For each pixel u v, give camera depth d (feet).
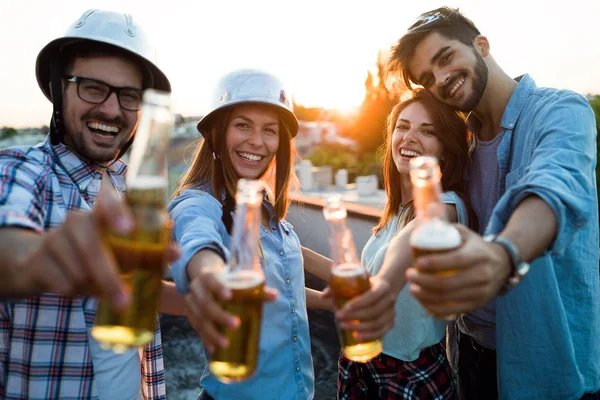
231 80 6.13
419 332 5.60
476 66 6.05
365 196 45.42
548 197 3.79
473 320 6.44
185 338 13.84
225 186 6.24
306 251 7.32
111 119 5.17
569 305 5.56
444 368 5.96
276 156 6.82
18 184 4.22
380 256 5.81
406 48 6.34
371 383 6.11
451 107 6.50
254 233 3.20
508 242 3.38
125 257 2.64
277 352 5.69
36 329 4.49
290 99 6.42
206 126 6.49
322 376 10.98
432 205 3.08
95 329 2.72
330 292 3.55
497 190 6.25
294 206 16.14
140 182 2.73
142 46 5.31
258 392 5.54
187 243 4.30
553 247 3.86
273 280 5.83
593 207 4.18
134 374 5.08
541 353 5.41
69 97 5.08
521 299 5.42
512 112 5.91
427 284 3.01
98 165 5.50
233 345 3.05
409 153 6.48
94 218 2.37
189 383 11.14
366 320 3.37
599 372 5.76
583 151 4.79
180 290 4.13
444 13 6.13
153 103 2.82
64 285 2.45
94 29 5.06
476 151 6.61
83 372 4.62
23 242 2.66
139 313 2.73
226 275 3.12
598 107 19.29
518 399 5.55
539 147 5.05
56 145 5.06
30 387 4.46
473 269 3.01
